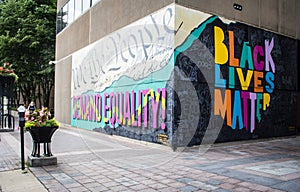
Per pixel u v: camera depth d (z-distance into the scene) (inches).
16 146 379.6
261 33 465.4
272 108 476.7
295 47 526.3
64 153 331.0
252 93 446.3
